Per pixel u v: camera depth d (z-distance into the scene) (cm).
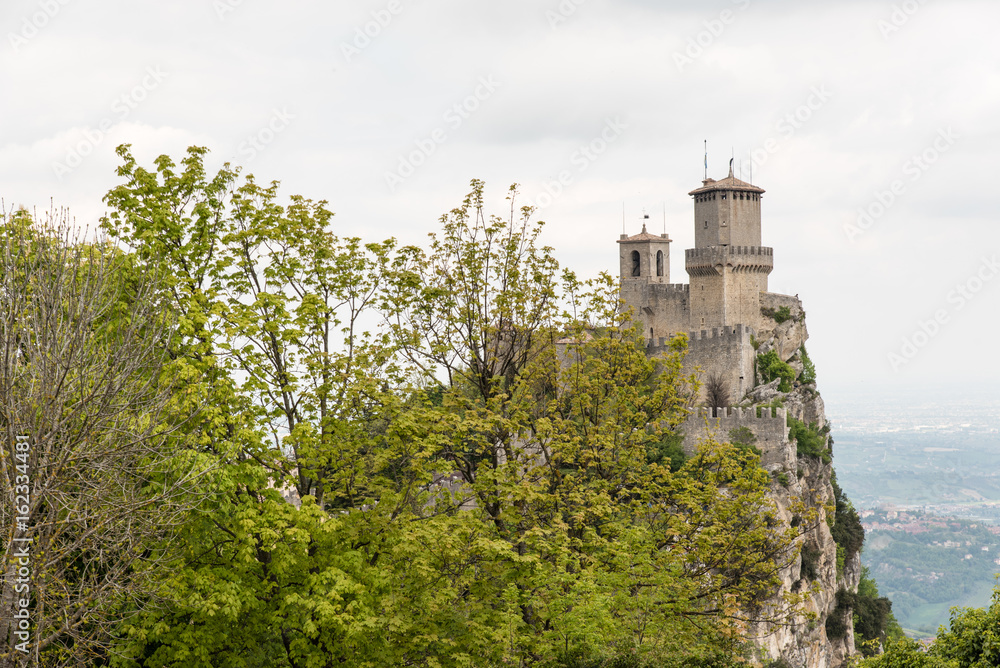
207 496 5238
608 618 5797
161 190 6203
